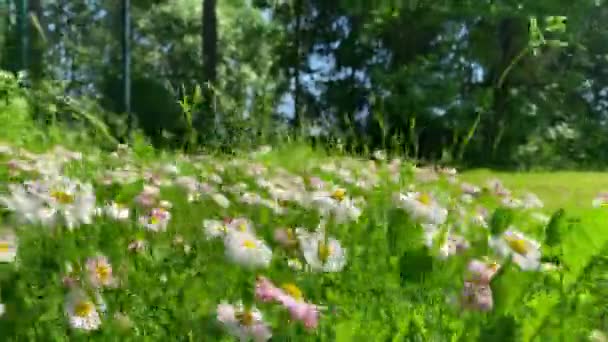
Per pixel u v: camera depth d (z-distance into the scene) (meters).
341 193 3.65
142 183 4.29
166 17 42.94
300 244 2.85
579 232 2.06
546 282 2.13
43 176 6.03
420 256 2.38
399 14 31.44
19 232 2.76
